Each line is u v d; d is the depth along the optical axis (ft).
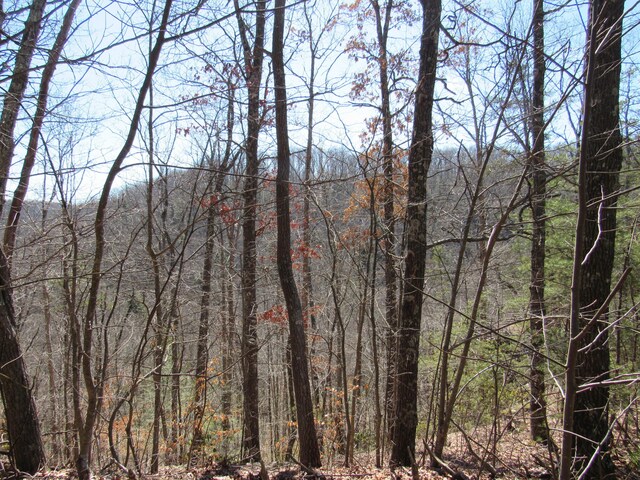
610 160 21.31
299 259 49.34
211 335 46.98
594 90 21.50
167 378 43.42
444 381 23.99
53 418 46.39
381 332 42.78
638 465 20.54
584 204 10.49
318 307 44.88
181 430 39.09
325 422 38.06
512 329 30.68
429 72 26.40
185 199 36.94
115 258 23.75
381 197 36.24
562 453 10.71
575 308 10.66
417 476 20.18
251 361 37.91
